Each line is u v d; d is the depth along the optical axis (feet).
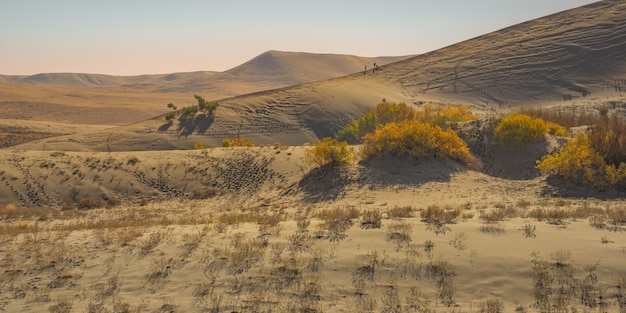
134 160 122.93
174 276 36.27
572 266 34.09
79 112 554.05
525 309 29.68
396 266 35.58
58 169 115.55
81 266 38.99
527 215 48.88
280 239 42.32
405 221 46.68
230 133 268.82
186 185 112.88
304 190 91.81
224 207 93.45
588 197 71.82
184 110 299.17
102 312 31.14
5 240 48.14
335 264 36.35
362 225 45.27
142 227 52.70
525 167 94.22
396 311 30.01
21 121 378.53
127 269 37.99
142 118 529.86
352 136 203.10
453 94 356.79
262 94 344.28
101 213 90.74
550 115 139.33
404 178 87.40
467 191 77.97
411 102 327.06
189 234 45.96
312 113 298.35
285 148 129.39
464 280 33.53
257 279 34.88
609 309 29.25
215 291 33.58
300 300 31.78
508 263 35.22
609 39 383.86
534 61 382.01
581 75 346.54
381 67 467.52
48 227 67.26
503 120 106.73
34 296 34.12
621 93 298.15
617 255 35.50
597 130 85.61
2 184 107.24
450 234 41.42
